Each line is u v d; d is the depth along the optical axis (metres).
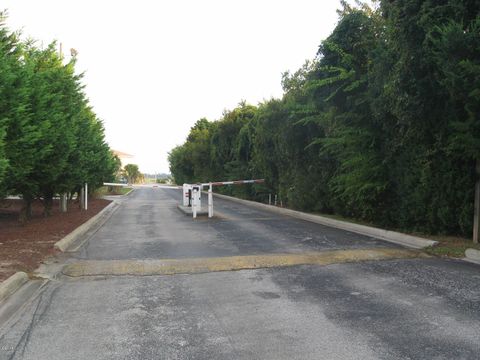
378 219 13.27
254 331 4.85
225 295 6.27
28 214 16.48
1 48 8.89
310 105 17.03
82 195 22.19
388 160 12.16
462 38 7.90
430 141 10.51
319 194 17.64
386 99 10.92
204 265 8.20
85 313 5.55
